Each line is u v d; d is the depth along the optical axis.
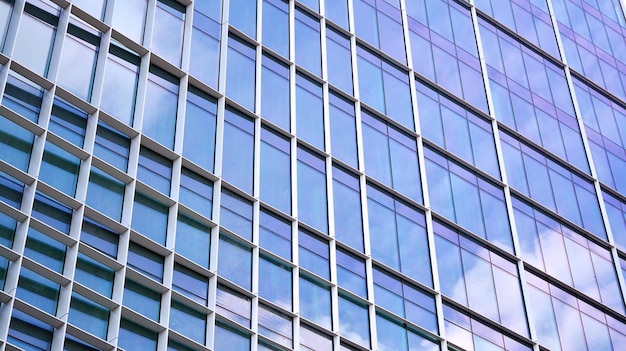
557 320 46.31
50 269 31.42
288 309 37.22
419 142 46.56
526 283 46.28
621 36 63.81
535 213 49.41
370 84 46.59
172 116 38.25
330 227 40.53
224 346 34.91
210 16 42.16
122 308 32.50
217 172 38.16
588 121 56.41
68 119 34.78
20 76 34.25
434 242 43.88
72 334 31.23
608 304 49.19
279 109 42.19
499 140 50.41
